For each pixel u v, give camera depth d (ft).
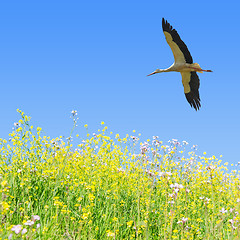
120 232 16.83
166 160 25.39
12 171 20.15
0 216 13.08
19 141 23.17
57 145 24.38
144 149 22.99
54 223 15.15
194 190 25.67
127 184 22.99
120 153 26.55
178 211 18.74
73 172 23.25
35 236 13.64
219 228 15.87
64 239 14.21
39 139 24.67
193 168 29.40
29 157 22.95
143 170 22.62
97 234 16.26
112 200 20.07
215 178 26.99
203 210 21.16
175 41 28.53
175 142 26.40
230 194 25.81
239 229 15.17
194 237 17.95
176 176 25.62
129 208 20.16
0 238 11.79
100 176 23.06
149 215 18.66
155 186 22.59
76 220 16.63
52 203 17.48
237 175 29.22
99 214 17.88
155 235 17.49
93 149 27.40
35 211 16.55
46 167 22.03
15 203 16.90
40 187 19.21
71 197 17.83
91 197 16.92
